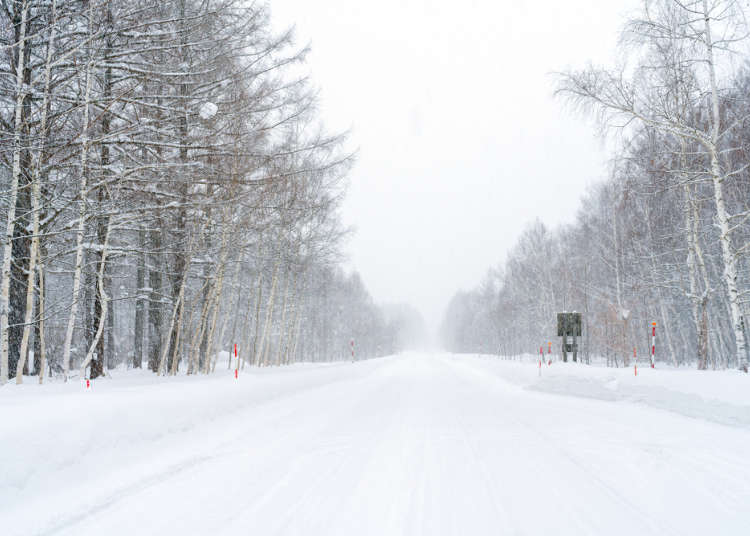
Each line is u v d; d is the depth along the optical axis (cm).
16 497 381
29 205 1012
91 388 793
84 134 891
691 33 1055
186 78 1155
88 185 985
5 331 831
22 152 894
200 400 762
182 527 329
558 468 479
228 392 880
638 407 929
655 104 1091
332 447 582
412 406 992
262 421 779
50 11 935
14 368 1047
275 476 454
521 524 333
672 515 351
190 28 1091
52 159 920
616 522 337
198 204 1171
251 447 583
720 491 406
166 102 1158
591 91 1102
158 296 1554
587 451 552
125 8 986
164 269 1517
